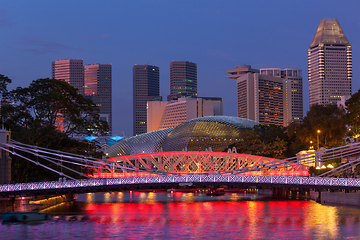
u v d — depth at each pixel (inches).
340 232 2475.4
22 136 3966.5
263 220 2925.7
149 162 5600.4
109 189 3550.7
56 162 3956.7
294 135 7027.6
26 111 4106.8
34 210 3174.2
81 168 4303.6
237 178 3425.2
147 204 4109.3
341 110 6200.8
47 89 4249.5
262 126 7746.1
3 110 3951.8
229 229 2608.3
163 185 3415.4
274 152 6727.4
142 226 2721.5
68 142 4414.4
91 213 3341.5
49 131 3954.2
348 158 4699.8
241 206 3804.1
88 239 2338.8
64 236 2416.3
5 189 3147.1
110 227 2687.0
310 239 2313.0
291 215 3127.5
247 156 5723.4
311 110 6264.8
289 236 2389.3
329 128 5895.7
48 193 3427.7
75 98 4389.8
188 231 2554.1
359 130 5349.4
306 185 3319.4
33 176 4040.4
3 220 2910.9
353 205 3508.9
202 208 3673.7
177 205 3966.5
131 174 5472.4
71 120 4239.7
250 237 2375.7
